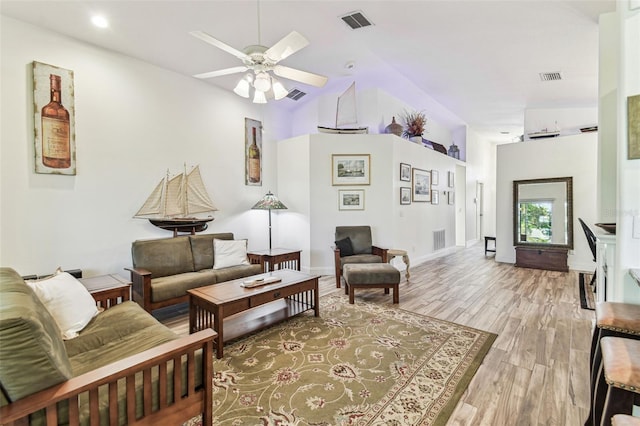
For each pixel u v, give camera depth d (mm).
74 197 3125
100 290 2506
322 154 4992
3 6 2631
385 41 3816
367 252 4656
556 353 2340
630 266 1876
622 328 1530
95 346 1724
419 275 4918
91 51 3232
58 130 2996
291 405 1755
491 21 3248
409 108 6324
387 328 2826
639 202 1846
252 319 2896
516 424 1596
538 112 6184
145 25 3129
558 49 3754
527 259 5465
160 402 1368
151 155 3736
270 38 3611
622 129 1890
